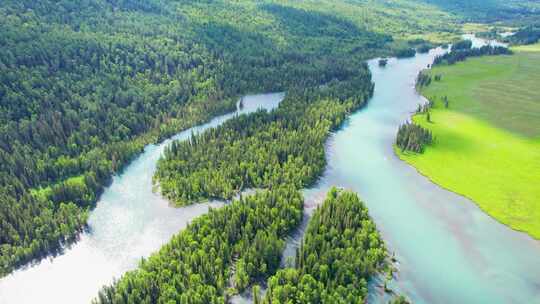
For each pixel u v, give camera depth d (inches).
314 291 3356.3
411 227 4591.5
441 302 3681.1
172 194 4940.9
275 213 4269.2
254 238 3944.4
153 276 3501.5
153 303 3398.1
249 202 4382.4
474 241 4409.5
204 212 4709.6
